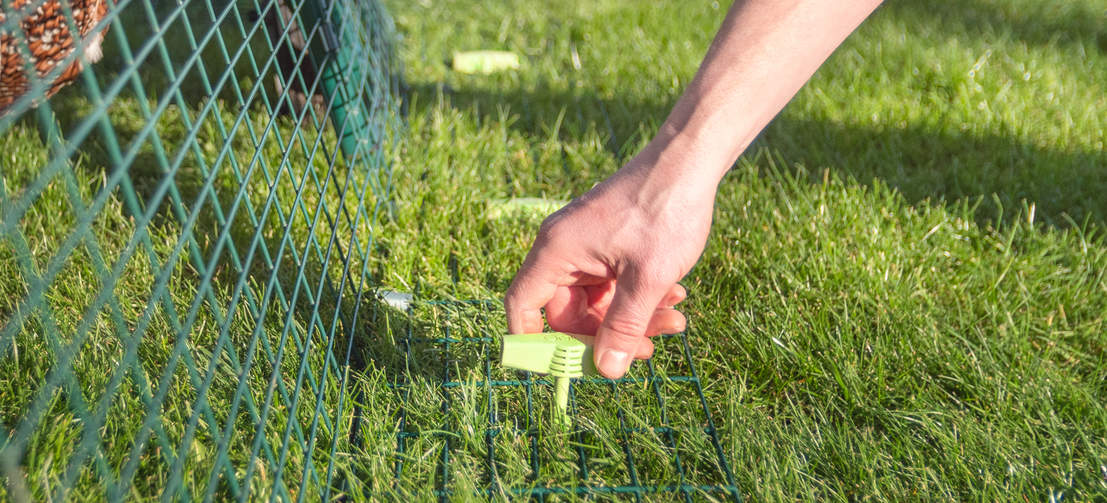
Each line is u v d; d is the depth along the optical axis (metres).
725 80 0.74
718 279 1.14
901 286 1.11
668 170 0.75
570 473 0.85
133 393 0.90
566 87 1.81
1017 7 2.41
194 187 1.29
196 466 0.81
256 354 0.96
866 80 1.83
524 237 1.22
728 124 0.74
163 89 1.65
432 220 1.24
